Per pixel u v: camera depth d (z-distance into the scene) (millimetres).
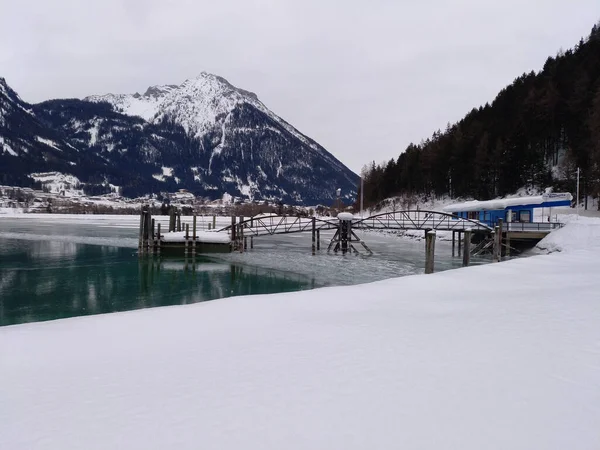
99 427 3990
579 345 6156
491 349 6059
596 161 53594
